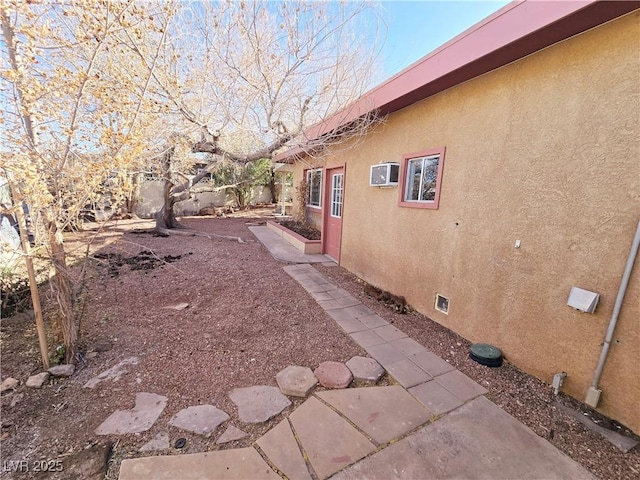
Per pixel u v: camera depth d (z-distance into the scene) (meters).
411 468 1.66
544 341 2.44
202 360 2.62
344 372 2.50
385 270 4.50
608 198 1.99
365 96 4.13
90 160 2.38
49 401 2.09
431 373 2.56
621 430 1.97
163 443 1.77
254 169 15.03
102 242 7.11
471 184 3.02
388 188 4.37
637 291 1.89
